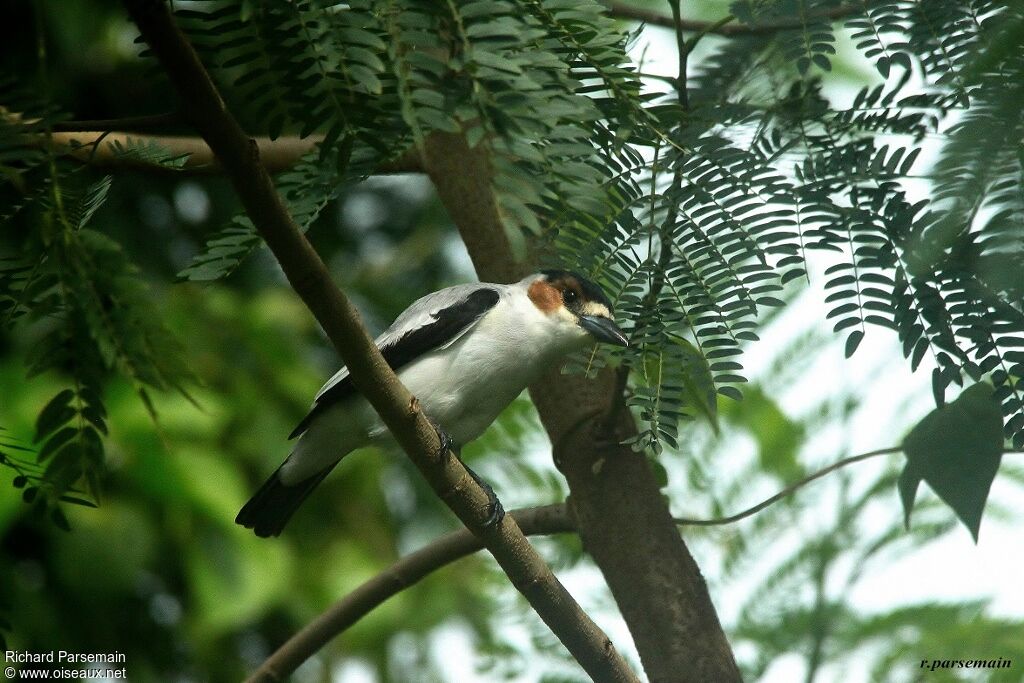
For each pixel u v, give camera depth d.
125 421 12.20
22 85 4.90
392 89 4.57
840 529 8.23
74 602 12.59
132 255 13.56
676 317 5.66
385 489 14.56
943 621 7.50
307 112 4.55
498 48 4.30
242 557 12.73
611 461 7.96
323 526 13.94
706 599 7.76
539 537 9.42
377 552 13.91
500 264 9.09
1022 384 5.11
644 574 7.73
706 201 5.68
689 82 6.79
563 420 8.39
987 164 3.94
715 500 8.84
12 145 4.69
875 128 5.87
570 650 7.06
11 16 12.75
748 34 6.74
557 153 4.86
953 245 4.54
